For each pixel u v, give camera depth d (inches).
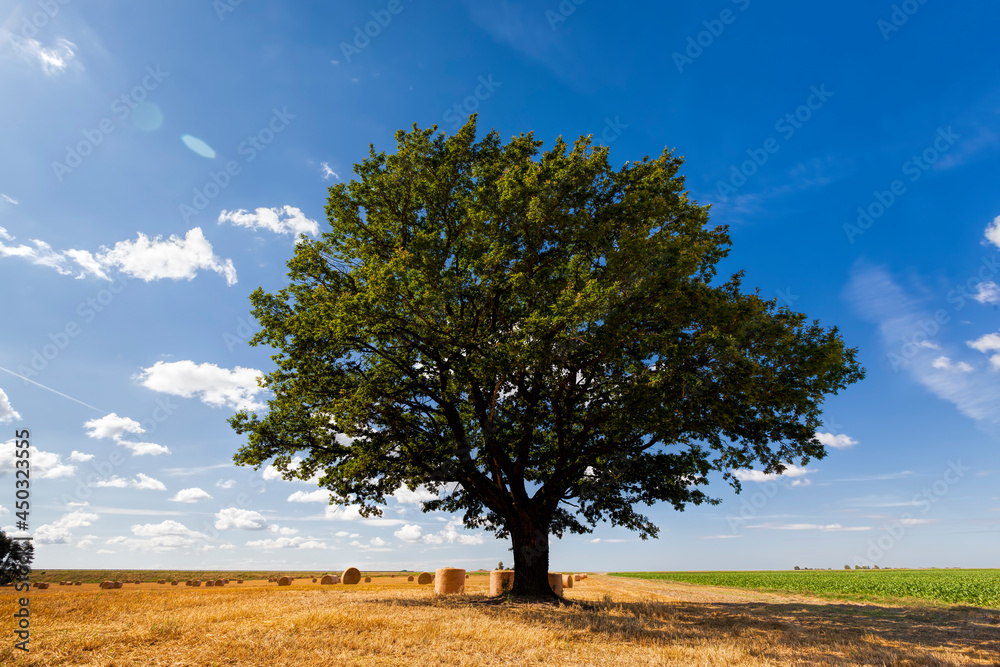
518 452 782.5
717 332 578.9
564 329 609.3
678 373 605.6
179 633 380.8
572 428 802.8
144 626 404.2
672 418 618.2
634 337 637.3
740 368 573.3
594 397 719.1
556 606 649.6
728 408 605.0
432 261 654.5
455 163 769.6
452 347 661.9
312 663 313.0
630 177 721.0
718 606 765.3
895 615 655.8
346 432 721.6
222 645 346.3
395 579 1884.8
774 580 1834.4
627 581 1841.8
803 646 421.1
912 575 2288.4
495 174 743.7
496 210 673.6
